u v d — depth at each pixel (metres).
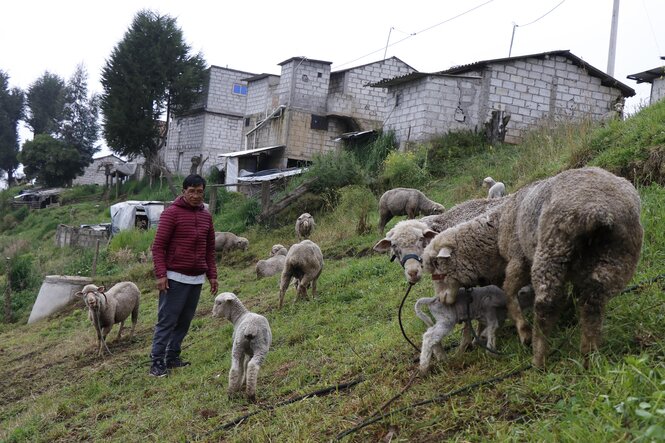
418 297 8.12
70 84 71.56
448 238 5.38
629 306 5.20
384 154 25.58
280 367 7.14
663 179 8.66
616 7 26.73
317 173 23.31
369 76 36.44
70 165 62.16
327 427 5.02
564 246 4.25
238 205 26.55
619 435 3.42
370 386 5.54
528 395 4.32
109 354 10.59
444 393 4.86
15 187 72.31
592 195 4.22
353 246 15.12
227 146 48.97
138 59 47.28
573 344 4.82
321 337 7.82
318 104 36.12
